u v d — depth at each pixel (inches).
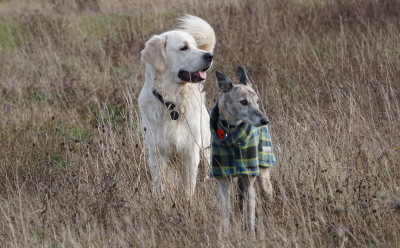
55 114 563.2
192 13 888.9
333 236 284.2
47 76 700.0
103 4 1059.3
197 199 343.3
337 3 831.7
